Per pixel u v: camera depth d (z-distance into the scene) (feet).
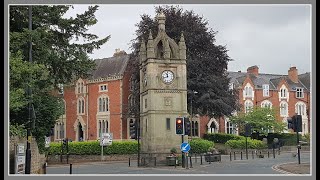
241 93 272.72
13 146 81.46
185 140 133.90
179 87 134.51
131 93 220.02
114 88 233.14
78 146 176.76
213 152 151.43
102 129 236.02
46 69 100.99
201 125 245.24
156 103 132.57
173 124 132.98
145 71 138.10
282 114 282.77
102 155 173.17
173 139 132.26
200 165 127.65
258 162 135.54
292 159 149.28
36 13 104.63
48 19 108.78
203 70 189.57
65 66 113.50
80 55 113.80
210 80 187.32
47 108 102.32
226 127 255.29
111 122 232.32
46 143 127.85
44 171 104.47
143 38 174.29
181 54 135.95
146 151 135.13
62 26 112.88
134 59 197.47
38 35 87.66
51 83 108.88
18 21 98.99
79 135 245.24
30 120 78.95
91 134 239.30
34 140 97.55
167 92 133.69
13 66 75.05
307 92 293.64
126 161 168.55
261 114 236.02
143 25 196.44
